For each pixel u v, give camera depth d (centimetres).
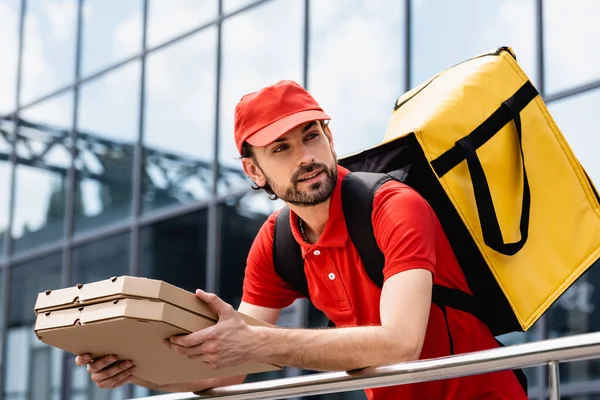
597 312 795
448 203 287
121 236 1219
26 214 1364
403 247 270
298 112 289
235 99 1098
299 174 285
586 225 306
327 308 305
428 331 284
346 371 262
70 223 1295
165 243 1159
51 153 1341
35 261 1336
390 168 296
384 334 260
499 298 286
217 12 1136
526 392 301
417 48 906
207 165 1119
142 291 239
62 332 252
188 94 1156
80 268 1275
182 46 1175
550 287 294
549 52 809
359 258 288
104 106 1275
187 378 289
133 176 1212
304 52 1013
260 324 267
